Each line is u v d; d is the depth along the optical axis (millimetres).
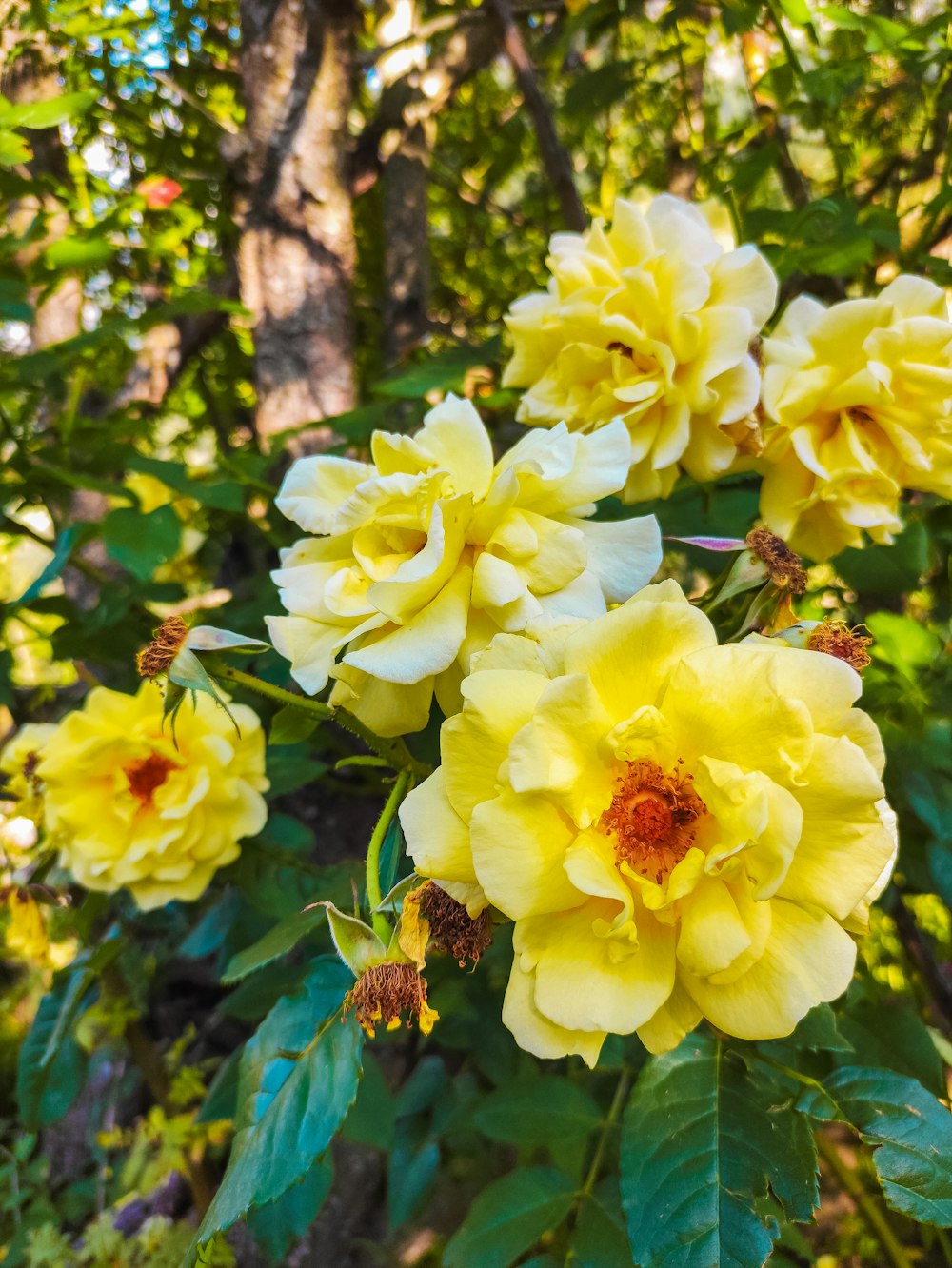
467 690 198
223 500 370
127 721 366
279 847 375
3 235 434
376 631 225
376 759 249
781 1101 237
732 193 357
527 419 305
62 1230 591
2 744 739
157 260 716
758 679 192
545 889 194
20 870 438
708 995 197
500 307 915
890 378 276
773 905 198
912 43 389
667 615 198
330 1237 512
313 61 525
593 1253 275
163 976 605
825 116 423
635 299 276
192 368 915
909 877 363
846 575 352
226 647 242
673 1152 229
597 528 235
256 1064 243
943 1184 219
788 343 292
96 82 623
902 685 336
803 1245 322
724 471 280
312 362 537
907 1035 313
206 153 683
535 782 190
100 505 693
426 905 217
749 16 401
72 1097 395
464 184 885
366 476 244
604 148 743
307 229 536
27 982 640
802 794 192
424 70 678
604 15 475
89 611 420
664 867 206
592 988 195
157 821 357
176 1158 482
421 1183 442
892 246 380
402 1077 536
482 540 228
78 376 437
